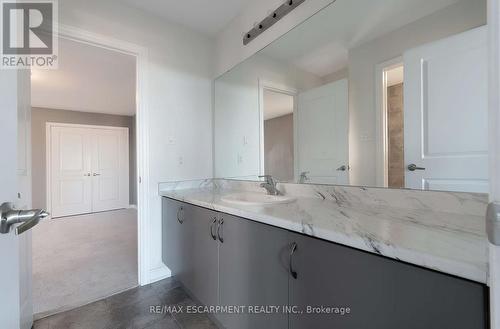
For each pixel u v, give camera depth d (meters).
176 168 2.16
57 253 2.68
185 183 2.22
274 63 1.78
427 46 1.05
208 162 2.39
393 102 1.17
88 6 1.72
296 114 1.67
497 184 0.36
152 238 2.03
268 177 1.77
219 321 1.37
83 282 2.01
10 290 0.53
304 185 1.60
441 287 0.56
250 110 2.01
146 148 1.99
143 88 1.97
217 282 1.37
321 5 1.44
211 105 2.41
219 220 1.35
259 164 1.96
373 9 1.25
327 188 1.45
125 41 1.88
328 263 0.81
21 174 1.29
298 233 0.91
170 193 1.98
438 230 0.78
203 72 2.36
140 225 1.98
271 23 1.74
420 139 1.07
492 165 0.37
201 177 2.33
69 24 1.64
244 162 2.09
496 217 0.35
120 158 5.64
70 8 1.64
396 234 0.74
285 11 1.63
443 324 0.56
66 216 4.88
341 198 1.38
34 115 4.69
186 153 2.23
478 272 0.50
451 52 0.98
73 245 2.97
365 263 0.71
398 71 1.15
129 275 2.14
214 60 2.41
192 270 1.62
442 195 1.01
